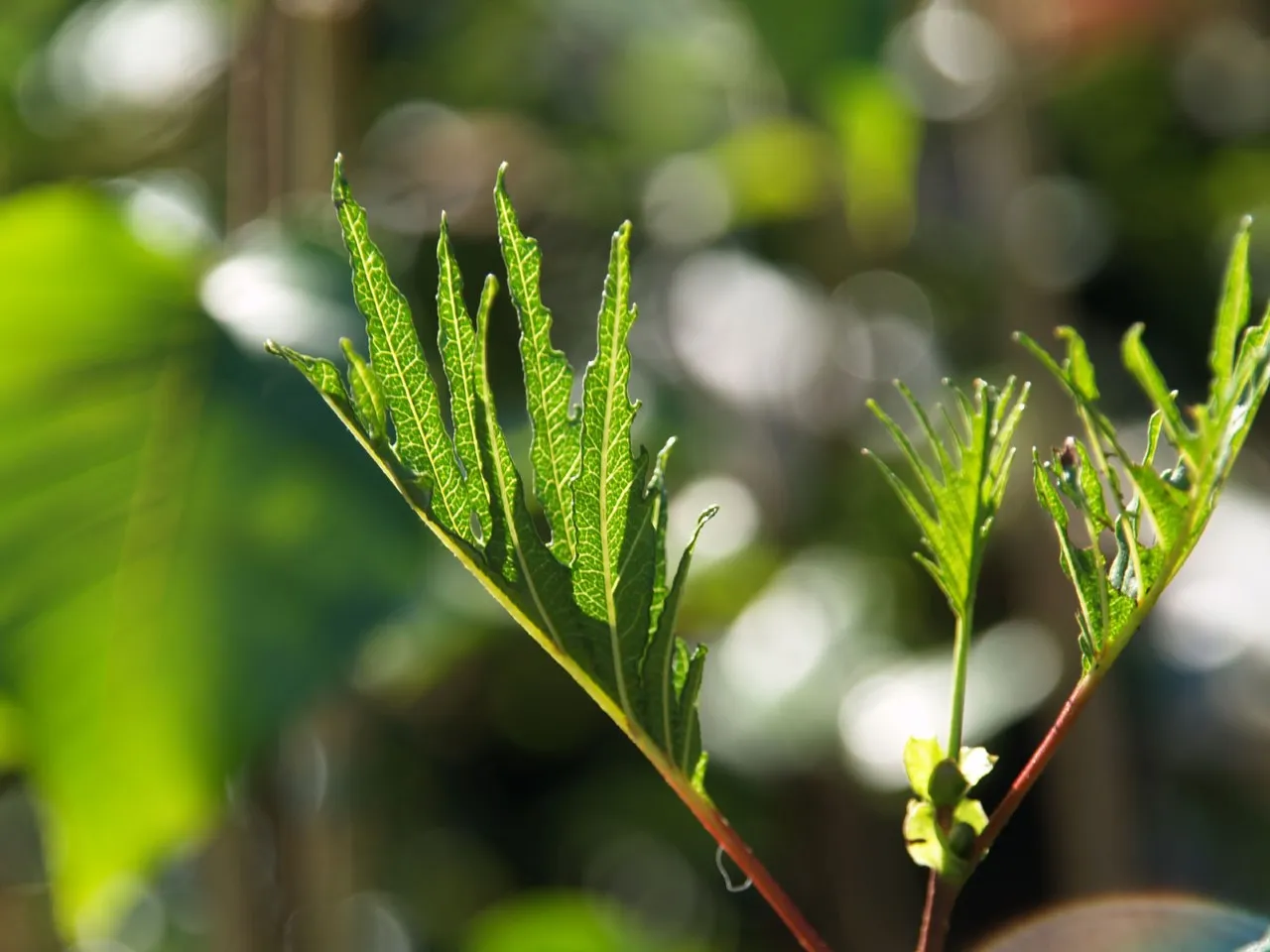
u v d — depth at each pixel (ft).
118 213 3.52
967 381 6.12
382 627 3.21
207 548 3.22
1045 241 6.29
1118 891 5.35
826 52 4.54
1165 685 5.91
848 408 6.20
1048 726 5.64
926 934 2.08
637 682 2.07
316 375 2.01
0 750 3.56
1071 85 6.71
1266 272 6.91
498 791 6.88
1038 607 5.54
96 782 3.16
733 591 5.77
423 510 2.03
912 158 5.10
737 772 5.75
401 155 5.97
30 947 5.73
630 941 4.91
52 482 3.25
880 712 5.30
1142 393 6.28
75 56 5.43
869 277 6.52
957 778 2.07
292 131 4.59
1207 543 6.02
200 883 4.83
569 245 6.45
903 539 6.22
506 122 6.20
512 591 2.05
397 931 5.83
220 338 3.41
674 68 6.68
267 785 4.40
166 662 3.17
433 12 6.42
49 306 3.37
